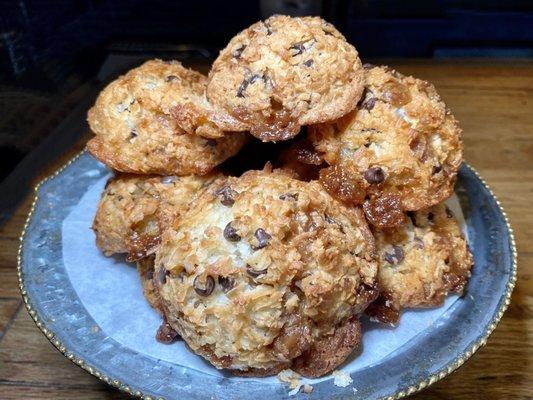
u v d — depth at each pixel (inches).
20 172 11.9
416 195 7.4
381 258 7.6
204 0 16.7
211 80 7.6
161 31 16.5
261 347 6.5
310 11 16.3
